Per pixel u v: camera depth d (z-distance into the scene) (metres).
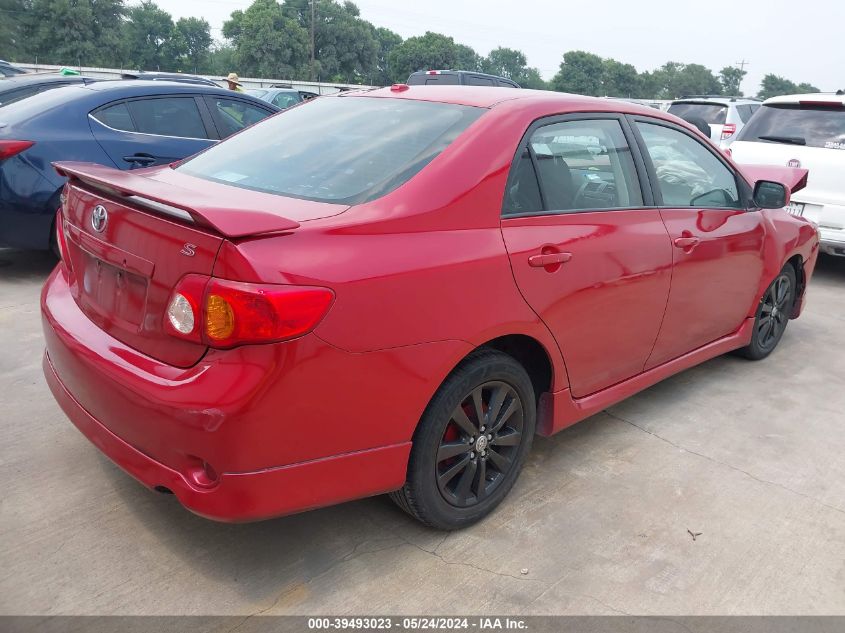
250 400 2.00
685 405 4.05
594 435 3.61
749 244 4.07
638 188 3.31
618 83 116.81
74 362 2.40
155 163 5.91
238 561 2.49
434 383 2.37
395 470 2.38
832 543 2.82
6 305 4.89
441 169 2.52
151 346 2.22
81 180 2.63
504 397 2.72
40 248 5.51
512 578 2.50
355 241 2.21
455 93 3.07
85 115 5.58
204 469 2.11
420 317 2.29
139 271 2.22
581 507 2.95
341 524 2.74
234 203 2.46
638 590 2.48
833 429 3.84
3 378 3.74
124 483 2.89
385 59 111.06
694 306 3.70
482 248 2.50
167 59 93.69
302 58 87.44
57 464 2.99
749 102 12.60
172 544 2.55
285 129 3.14
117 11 73.25
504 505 2.93
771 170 5.46
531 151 2.81
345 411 2.18
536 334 2.73
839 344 5.30
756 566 2.65
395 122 2.89
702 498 3.08
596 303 2.98
